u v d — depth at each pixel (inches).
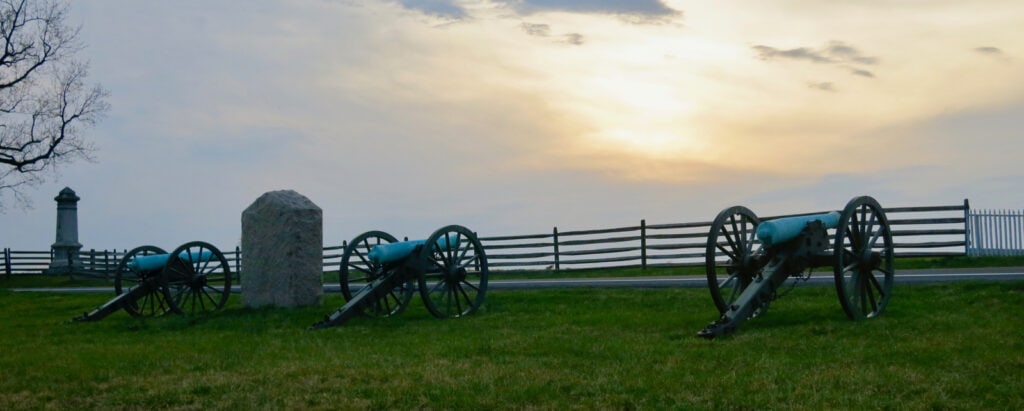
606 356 427.8
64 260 1776.6
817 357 402.3
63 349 538.3
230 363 454.0
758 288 499.2
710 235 508.1
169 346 531.8
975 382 343.3
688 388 352.8
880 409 314.5
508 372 393.7
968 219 968.9
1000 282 586.2
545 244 1241.4
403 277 636.7
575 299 685.3
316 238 719.7
